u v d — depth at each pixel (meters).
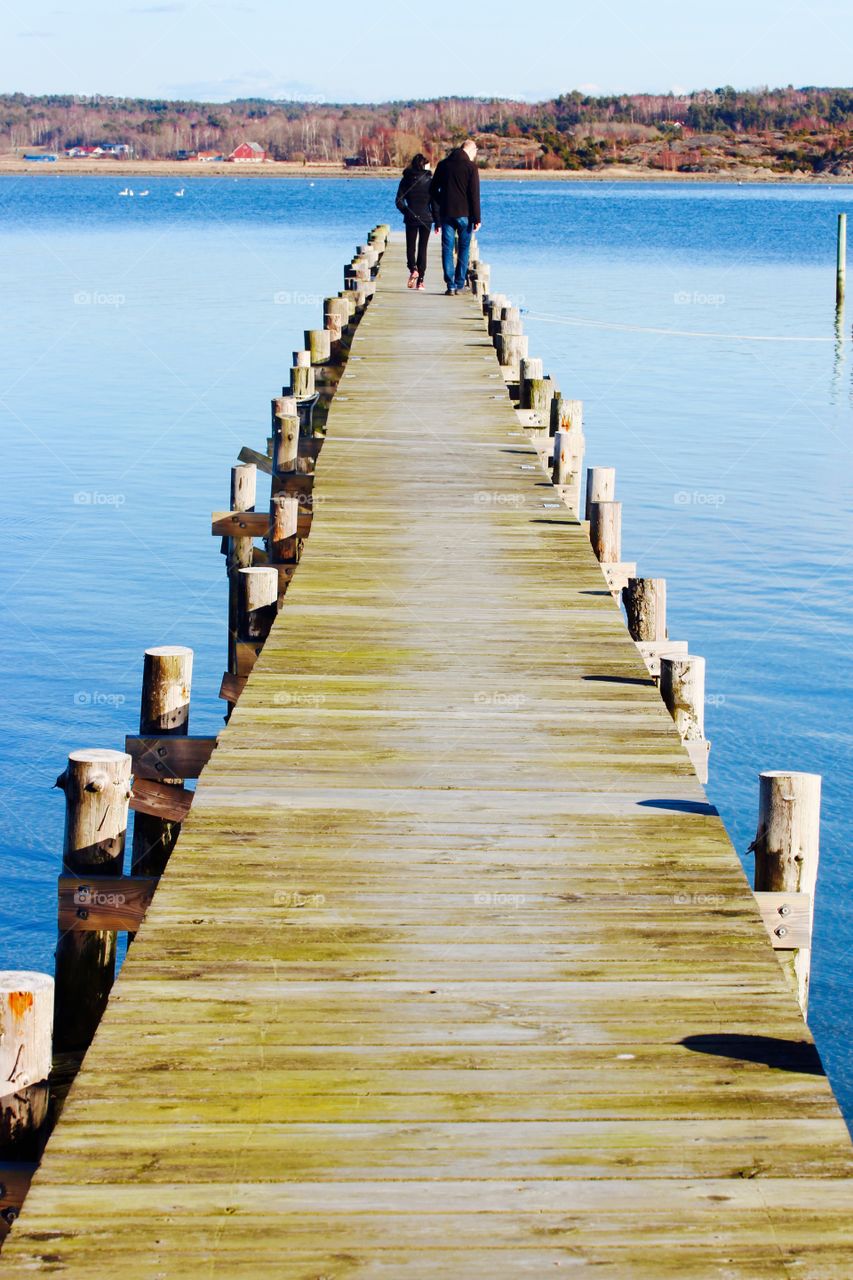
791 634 17.20
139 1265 3.30
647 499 23.33
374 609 8.66
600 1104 3.93
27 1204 3.49
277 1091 3.96
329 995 4.46
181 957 4.65
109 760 6.05
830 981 10.31
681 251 66.88
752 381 33.94
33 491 23.56
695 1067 4.12
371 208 111.38
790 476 24.86
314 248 67.06
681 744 6.62
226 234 78.06
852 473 25.08
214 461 25.75
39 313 44.28
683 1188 3.59
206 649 17.03
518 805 5.90
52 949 10.77
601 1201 3.54
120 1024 4.25
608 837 5.62
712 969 4.67
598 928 4.92
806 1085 4.04
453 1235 3.42
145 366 35.00
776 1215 3.50
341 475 12.23
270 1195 3.54
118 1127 3.79
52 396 31.25
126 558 20.22
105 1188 3.55
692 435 28.08
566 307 45.12
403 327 20.36
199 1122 3.81
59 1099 5.90
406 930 4.87
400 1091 3.97
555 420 13.70
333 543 10.18
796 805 5.45
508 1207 3.51
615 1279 3.28
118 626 17.62
